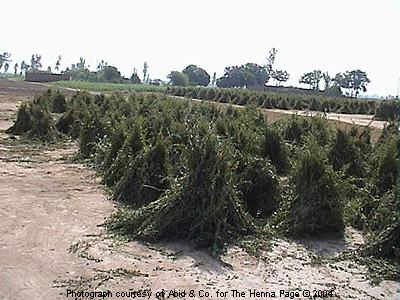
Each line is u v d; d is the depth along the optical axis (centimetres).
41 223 859
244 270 714
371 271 738
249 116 1659
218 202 821
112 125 1524
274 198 988
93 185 1163
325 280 698
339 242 865
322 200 886
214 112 2103
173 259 736
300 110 4525
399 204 891
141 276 665
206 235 798
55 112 2508
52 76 8938
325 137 1462
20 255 712
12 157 1462
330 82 9438
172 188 855
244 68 10044
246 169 995
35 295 591
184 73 10131
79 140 1698
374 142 1532
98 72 10388
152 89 7075
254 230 867
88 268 680
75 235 810
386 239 794
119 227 847
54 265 684
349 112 4722
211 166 838
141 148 1140
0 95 4319
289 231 871
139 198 1014
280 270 723
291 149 1319
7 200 990
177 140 1179
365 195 1009
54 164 1397
